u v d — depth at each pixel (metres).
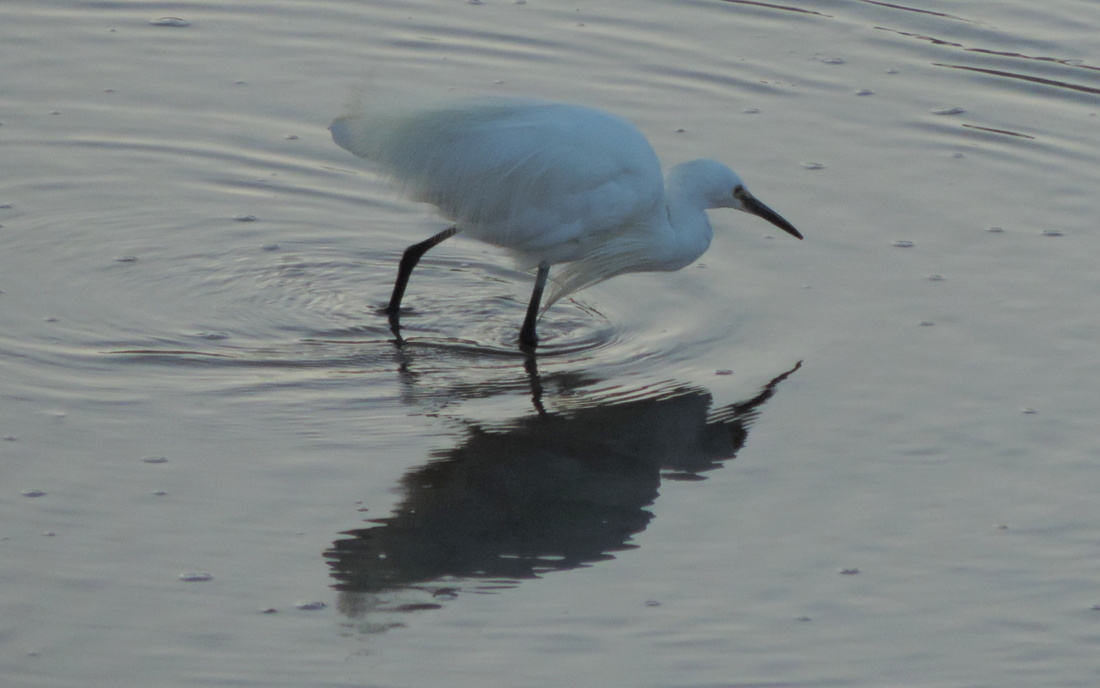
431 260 13.58
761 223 14.13
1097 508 9.72
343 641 8.17
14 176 14.34
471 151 11.60
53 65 16.66
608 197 11.86
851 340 12.00
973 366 11.57
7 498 9.30
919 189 14.70
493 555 9.09
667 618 8.49
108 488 9.48
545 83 16.53
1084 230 13.94
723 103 16.31
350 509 9.44
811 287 12.95
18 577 8.53
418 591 8.68
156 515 9.23
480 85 16.39
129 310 12.09
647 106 16.17
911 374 11.46
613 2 18.81
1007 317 12.36
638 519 9.55
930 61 17.38
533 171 11.59
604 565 9.02
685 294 12.91
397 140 11.73
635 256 12.42
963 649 8.30
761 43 17.77
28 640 8.02
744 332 12.17
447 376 11.33
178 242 13.41
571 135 11.70
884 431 10.67
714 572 8.98
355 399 10.88
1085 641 8.41
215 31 17.73
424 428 10.51
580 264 12.52
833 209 14.30
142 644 8.05
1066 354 11.76
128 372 11.06
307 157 15.15
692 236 12.47
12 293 12.20
